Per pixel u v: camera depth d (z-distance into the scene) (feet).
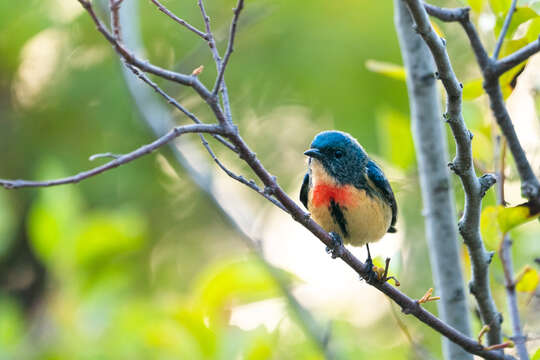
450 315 27.32
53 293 34.86
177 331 32.30
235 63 46.85
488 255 22.66
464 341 21.93
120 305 34.55
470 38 22.38
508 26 23.56
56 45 48.78
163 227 50.31
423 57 29.78
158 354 32.22
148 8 47.70
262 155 48.88
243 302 33.71
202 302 33.30
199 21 47.34
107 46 48.60
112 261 35.96
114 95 47.65
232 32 18.25
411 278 41.57
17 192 49.16
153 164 48.78
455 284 27.61
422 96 29.66
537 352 22.40
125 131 47.78
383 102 44.14
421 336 32.17
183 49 47.29
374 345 35.88
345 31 45.06
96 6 46.32
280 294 33.78
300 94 45.65
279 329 33.88
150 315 33.35
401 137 34.50
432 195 28.76
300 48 45.62
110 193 46.80
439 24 46.98
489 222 23.24
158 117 38.83
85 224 35.19
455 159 20.95
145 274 49.21
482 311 23.18
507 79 25.00
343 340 33.83
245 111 47.75
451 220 28.35
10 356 33.12
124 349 32.37
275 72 45.96
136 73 18.95
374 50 44.50
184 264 50.49
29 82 50.01
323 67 44.93
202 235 51.21
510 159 28.78
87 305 33.83
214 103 18.60
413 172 34.65
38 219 35.17
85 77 48.37
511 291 24.12
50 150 47.91
